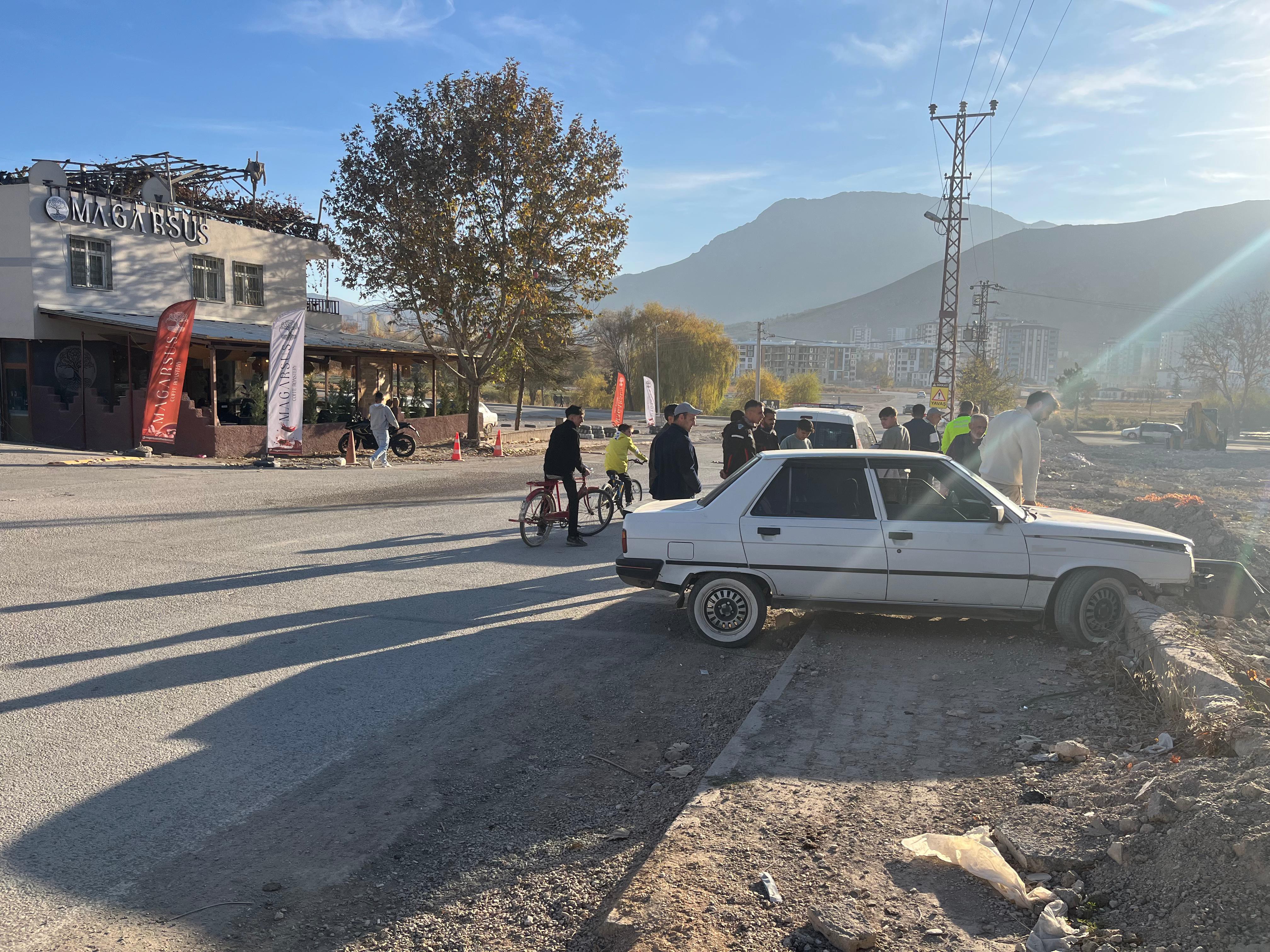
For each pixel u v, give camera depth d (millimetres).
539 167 27969
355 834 3867
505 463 25172
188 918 3193
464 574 9391
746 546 6789
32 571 8914
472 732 5070
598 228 29391
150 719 5086
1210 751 3936
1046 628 7027
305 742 4844
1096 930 2852
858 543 6656
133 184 26281
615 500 13000
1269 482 26188
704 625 6922
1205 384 71688
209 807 4055
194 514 13039
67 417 22875
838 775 4254
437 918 3238
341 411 28047
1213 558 9250
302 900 3338
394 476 19906
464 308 28953
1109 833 3445
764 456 7059
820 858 3408
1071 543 6484
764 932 2893
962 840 3408
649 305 84062
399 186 27609
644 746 4918
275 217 31375
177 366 20859
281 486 17000
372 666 6207
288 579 8922
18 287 22078
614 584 9109
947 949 2811
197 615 7414
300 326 21031
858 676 5934
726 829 3648
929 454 6875
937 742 4699
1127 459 38812
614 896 3354
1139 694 5230
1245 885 2760
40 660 6098
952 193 45719
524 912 3268
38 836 3721
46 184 22016
